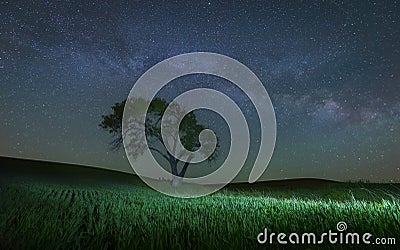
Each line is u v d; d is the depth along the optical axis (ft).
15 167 154.51
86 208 26.35
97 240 14.47
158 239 14.24
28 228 15.85
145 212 24.21
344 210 22.12
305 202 34.30
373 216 19.29
